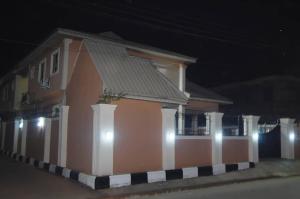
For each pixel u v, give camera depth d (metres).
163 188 12.03
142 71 14.80
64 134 15.04
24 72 25.27
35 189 11.55
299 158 19.95
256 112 30.84
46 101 19.31
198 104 23.14
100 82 13.08
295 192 11.57
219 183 13.22
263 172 15.75
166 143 13.66
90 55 14.09
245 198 10.57
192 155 14.48
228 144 15.91
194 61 20.78
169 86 14.87
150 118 13.47
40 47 18.22
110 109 12.15
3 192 11.07
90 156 12.71
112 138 12.12
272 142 20.47
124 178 12.10
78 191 11.31
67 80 16.00
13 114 26.75
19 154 21.22
